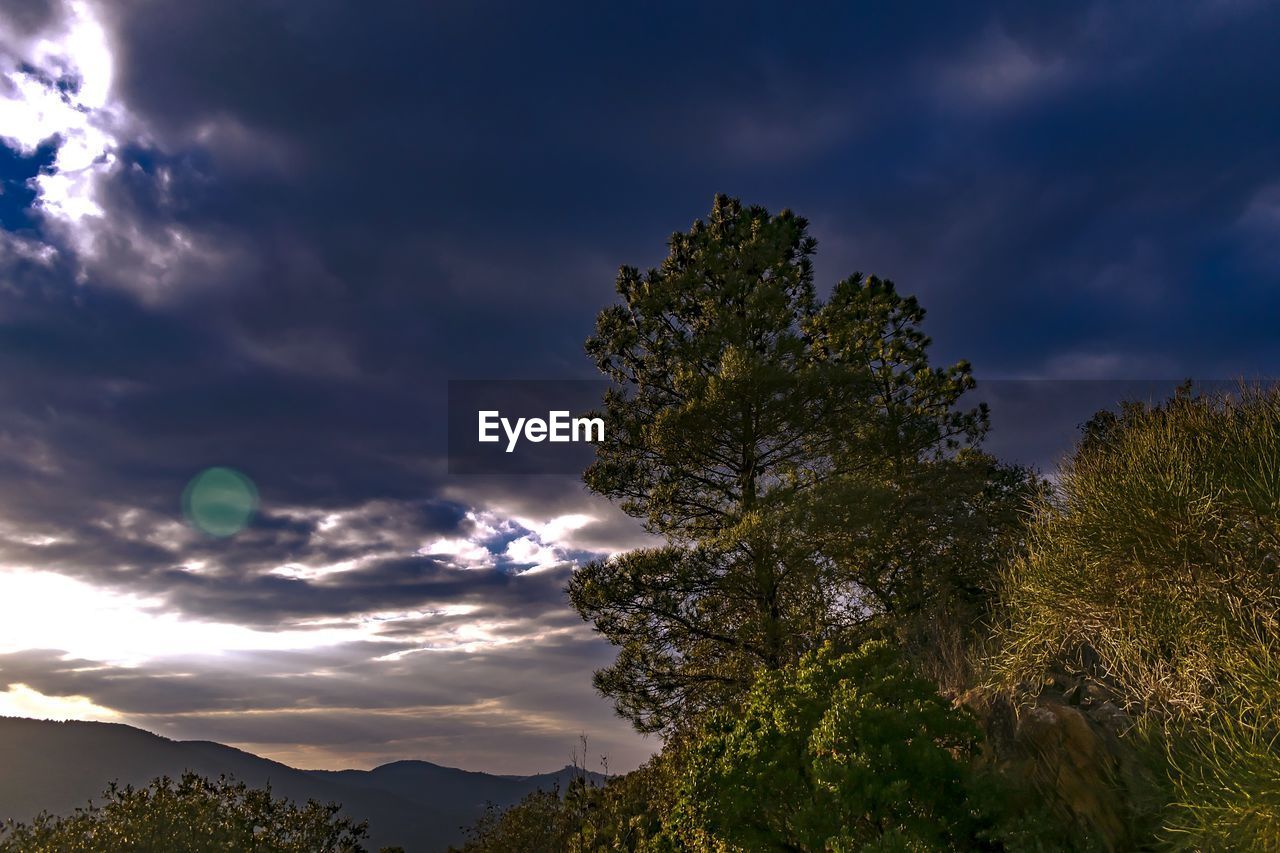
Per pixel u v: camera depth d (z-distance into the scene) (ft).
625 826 44.29
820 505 45.68
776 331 58.70
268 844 39.42
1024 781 20.33
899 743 21.12
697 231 65.51
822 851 21.21
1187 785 15.99
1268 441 16.01
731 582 52.03
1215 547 15.71
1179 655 16.66
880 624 42.32
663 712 52.95
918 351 67.15
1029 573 19.86
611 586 52.70
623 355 63.57
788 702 24.88
